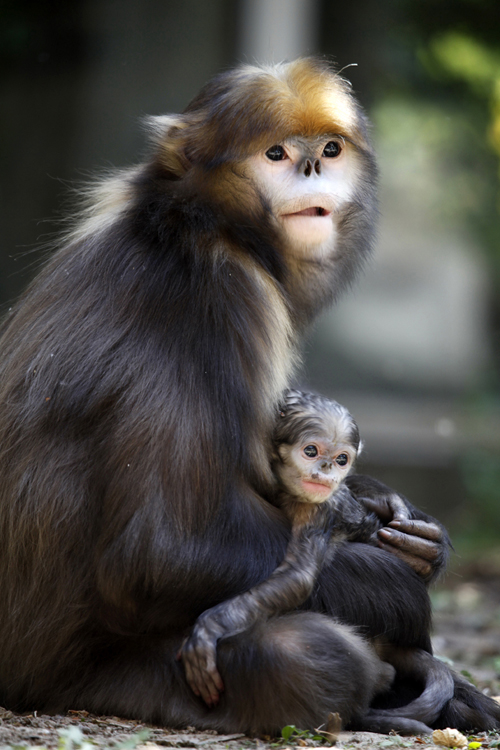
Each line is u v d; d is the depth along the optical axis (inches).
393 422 1327.5
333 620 313.6
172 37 1163.3
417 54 1459.2
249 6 1141.1
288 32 1154.0
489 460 1190.3
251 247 343.0
